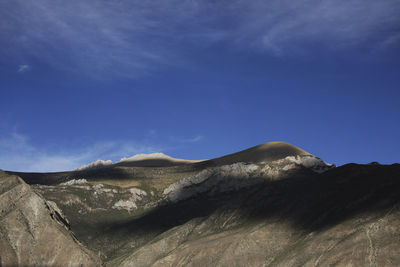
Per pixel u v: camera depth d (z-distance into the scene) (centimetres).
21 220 10525
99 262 10894
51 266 10050
